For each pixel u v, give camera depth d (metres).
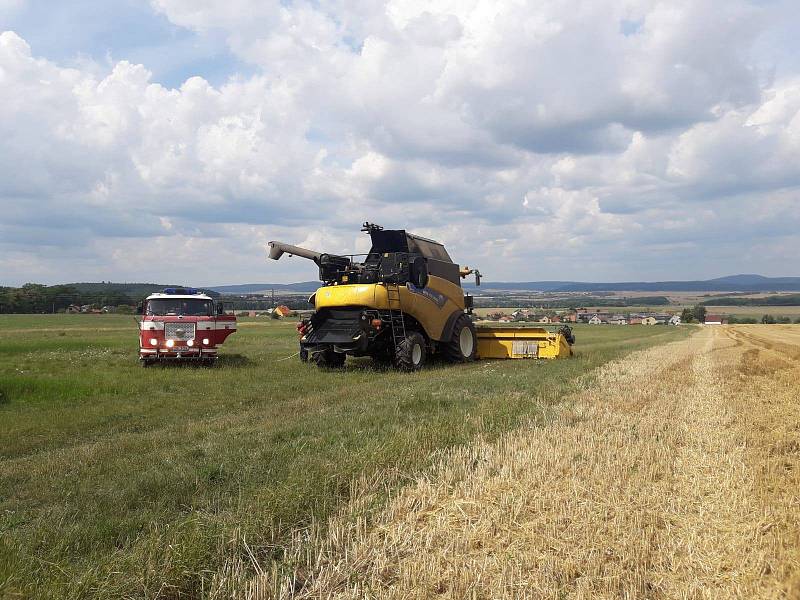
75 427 9.59
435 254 19.25
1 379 13.69
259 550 4.77
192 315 18.19
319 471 6.32
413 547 4.87
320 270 18.33
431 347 18.53
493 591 4.22
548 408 10.59
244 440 8.10
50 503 5.91
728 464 7.09
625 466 6.92
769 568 4.50
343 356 18.20
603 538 5.03
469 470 6.82
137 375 15.61
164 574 4.21
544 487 6.24
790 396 12.64
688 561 4.62
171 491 6.06
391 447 7.31
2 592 3.97
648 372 16.77
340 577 4.40
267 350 24.16
